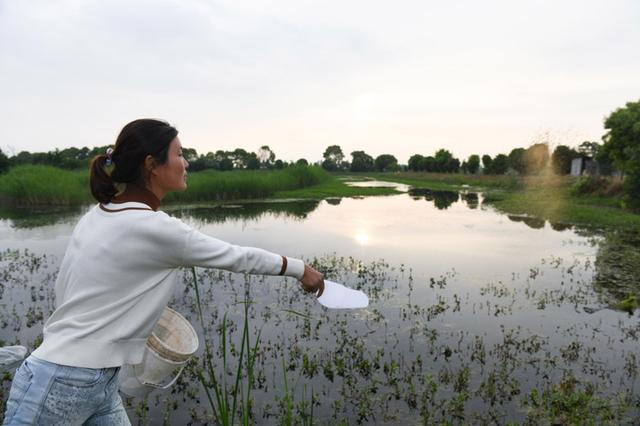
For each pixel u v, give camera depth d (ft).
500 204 63.26
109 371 4.60
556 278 23.36
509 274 24.04
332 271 24.25
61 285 4.76
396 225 42.27
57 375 4.35
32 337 15.08
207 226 40.86
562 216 48.21
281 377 12.89
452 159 182.91
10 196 54.75
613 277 23.62
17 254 27.32
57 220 41.88
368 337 15.56
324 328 16.34
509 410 11.28
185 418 10.96
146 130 4.73
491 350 14.57
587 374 13.08
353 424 10.73
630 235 37.04
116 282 4.48
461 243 33.17
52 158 95.76
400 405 11.49
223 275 23.20
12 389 4.49
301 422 10.68
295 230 38.70
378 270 24.71
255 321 16.98
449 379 12.70
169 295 4.84
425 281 22.54
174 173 4.97
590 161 87.56
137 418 10.90
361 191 90.94
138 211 4.57
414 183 136.98
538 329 16.44
